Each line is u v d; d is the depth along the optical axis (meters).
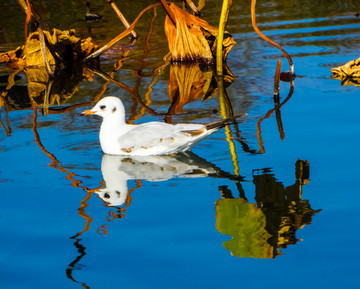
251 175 9.20
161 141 10.07
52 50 16.02
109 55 16.84
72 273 6.82
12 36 17.95
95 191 8.90
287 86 13.62
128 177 9.34
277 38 17.19
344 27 17.77
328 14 19.28
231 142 10.59
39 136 11.26
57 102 13.41
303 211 7.99
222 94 13.45
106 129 10.34
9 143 10.93
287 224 7.67
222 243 7.32
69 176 9.45
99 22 19.03
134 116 12.11
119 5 20.78
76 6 20.69
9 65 16.69
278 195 8.49
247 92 13.45
